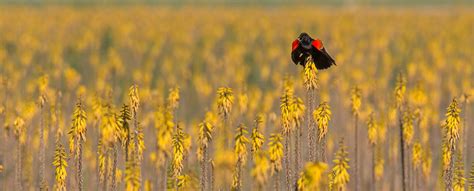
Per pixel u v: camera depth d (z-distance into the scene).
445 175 47.09
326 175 37.34
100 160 46.25
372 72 106.38
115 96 102.50
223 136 52.25
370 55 133.75
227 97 44.88
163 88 104.94
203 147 44.59
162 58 143.38
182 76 118.38
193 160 57.03
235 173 42.66
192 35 169.50
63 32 166.62
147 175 59.12
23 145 61.75
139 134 44.72
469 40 155.62
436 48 132.75
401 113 57.19
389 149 67.06
